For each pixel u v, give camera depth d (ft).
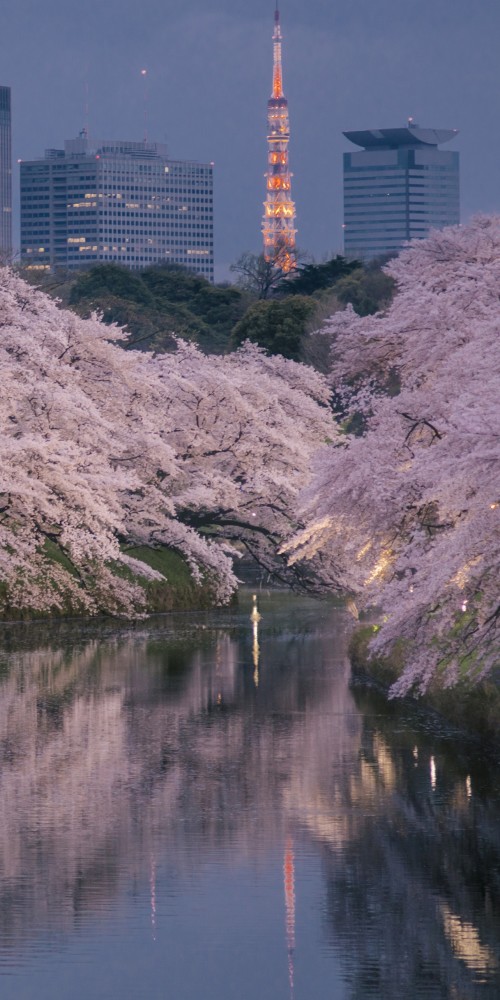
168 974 49.96
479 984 48.91
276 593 256.93
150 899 58.85
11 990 48.37
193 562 206.69
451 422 84.43
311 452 217.36
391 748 94.84
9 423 183.01
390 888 60.85
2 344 183.01
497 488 81.41
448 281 125.18
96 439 186.80
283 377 238.07
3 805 76.33
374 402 120.57
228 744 96.37
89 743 96.32
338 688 126.21
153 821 72.79
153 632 179.42
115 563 196.24
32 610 192.85
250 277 564.30
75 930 54.95
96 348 196.85
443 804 77.20
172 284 510.17
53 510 174.40
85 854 66.03
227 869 63.72
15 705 114.83
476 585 89.10
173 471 203.51
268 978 49.67
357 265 482.28
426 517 110.52
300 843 68.28
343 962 51.24
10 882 61.31
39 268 465.06
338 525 113.80
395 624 94.63
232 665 143.84
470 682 98.32
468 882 61.57
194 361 224.33
